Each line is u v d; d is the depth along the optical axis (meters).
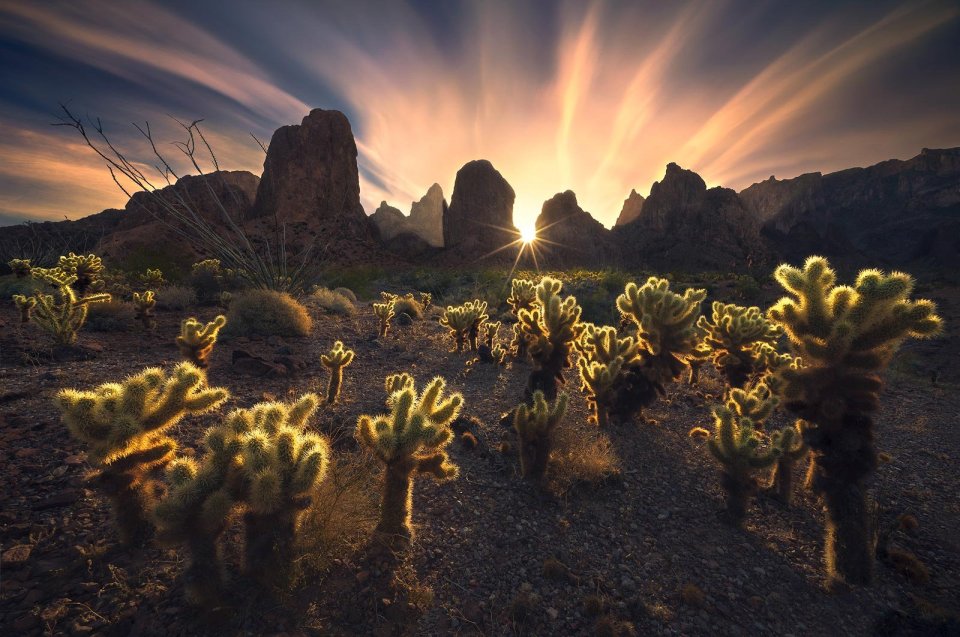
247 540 2.52
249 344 8.66
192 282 14.31
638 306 5.77
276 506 2.38
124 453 2.62
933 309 2.87
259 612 2.46
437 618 2.68
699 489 4.43
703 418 6.33
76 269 11.54
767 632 2.80
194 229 14.18
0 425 4.21
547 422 4.01
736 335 6.66
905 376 9.52
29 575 2.59
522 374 7.79
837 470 3.22
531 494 4.06
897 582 3.32
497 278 25.98
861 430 3.18
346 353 5.62
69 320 7.16
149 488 2.89
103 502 3.26
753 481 3.81
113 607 2.43
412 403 3.12
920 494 4.60
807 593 3.17
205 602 2.38
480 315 9.20
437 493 3.96
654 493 4.29
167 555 2.80
